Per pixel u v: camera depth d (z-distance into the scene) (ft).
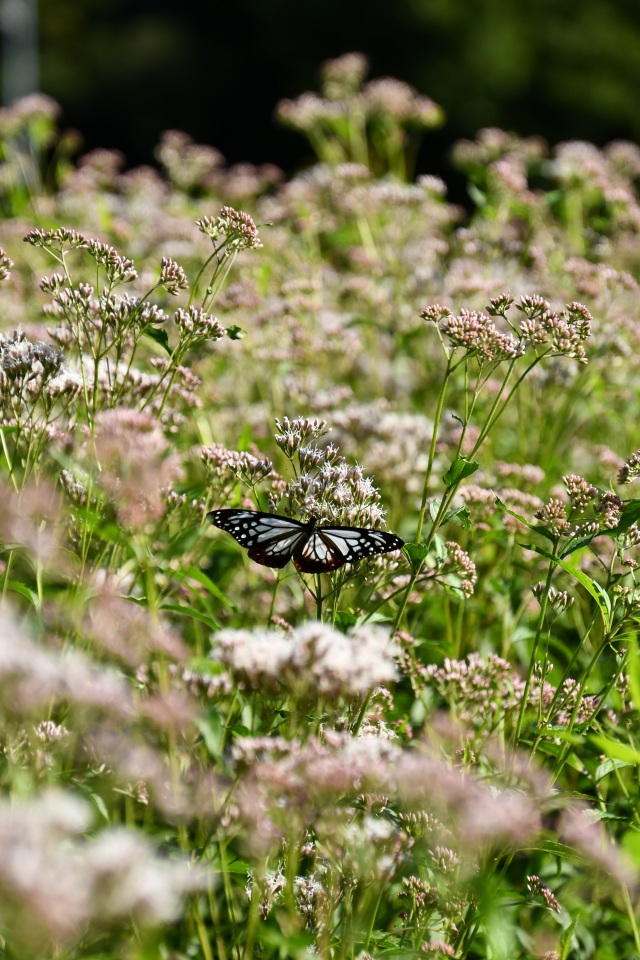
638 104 173.58
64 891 12.50
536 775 21.53
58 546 23.04
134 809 24.25
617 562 29.66
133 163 229.25
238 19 216.74
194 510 26.68
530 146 58.85
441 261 49.78
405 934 21.43
